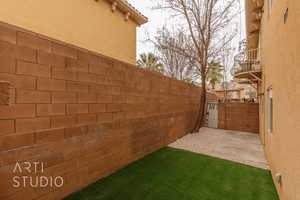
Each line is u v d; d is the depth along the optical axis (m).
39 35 2.40
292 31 2.23
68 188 2.85
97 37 5.64
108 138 3.77
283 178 2.70
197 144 7.04
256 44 11.24
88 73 3.23
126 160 4.40
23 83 2.20
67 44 2.82
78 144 3.03
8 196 2.05
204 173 4.03
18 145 2.15
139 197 2.93
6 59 2.02
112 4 6.11
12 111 2.09
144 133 5.25
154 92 5.86
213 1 8.77
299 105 1.96
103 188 3.18
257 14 7.71
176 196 2.99
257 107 9.89
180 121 8.24
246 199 2.94
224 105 11.27
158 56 16.41
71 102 2.89
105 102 3.67
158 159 4.98
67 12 4.61
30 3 3.74
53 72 2.59
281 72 2.97
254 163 4.81
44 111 2.46
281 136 2.92
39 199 2.40
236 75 9.07
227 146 6.75
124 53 7.04
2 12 3.29
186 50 10.35
